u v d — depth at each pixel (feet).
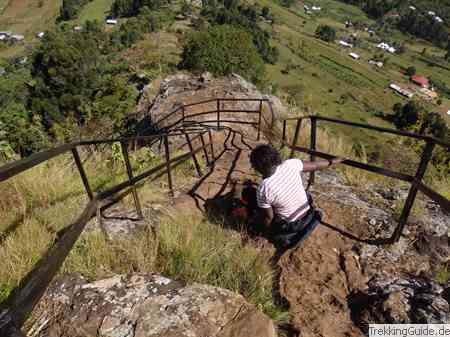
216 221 13.26
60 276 9.53
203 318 8.31
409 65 566.77
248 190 12.95
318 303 9.78
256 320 8.18
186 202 14.92
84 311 8.53
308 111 47.06
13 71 243.60
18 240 10.50
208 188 16.65
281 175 10.47
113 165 19.75
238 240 12.14
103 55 252.01
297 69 386.52
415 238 12.35
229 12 358.64
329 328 9.04
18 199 13.21
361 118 299.99
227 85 44.65
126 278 9.54
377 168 11.62
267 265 11.12
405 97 404.57
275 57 374.43
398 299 9.35
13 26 476.54
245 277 10.34
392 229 12.64
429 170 24.13
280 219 10.94
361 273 10.77
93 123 45.73
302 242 11.97
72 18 444.14
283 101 48.44
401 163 24.81
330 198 14.92
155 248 10.76
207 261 10.50
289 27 584.40
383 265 11.00
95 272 9.82
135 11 417.28
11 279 9.01
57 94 153.38
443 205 8.67
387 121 308.81
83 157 20.20
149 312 8.46
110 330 8.09
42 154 7.02
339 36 627.05
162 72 98.73
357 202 14.74
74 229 7.11
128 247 10.84
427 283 10.28
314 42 528.22
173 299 8.82
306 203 10.97
